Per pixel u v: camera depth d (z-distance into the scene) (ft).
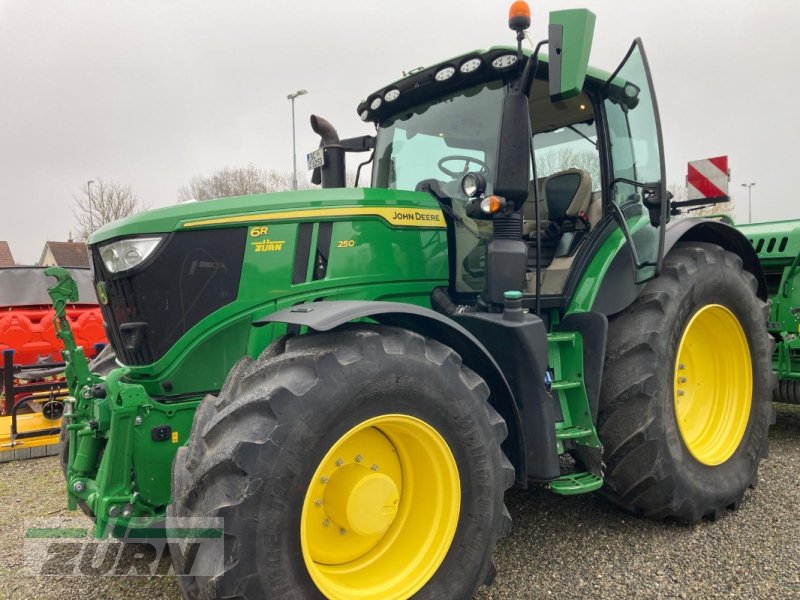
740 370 11.84
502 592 8.38
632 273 10.53
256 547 6.14
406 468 7.86
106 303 9.02
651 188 10.00
